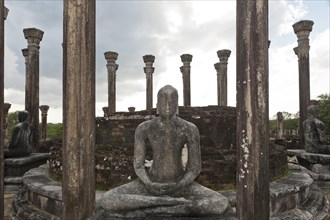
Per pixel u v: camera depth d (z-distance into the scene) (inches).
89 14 148.3
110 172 222.1
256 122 141.2
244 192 141.8
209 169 211.6
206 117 248.4
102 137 280.5
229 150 240.1
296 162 392.5
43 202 217.2
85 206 145.9
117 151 247.0
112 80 614.2
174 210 136.0
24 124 378.3
